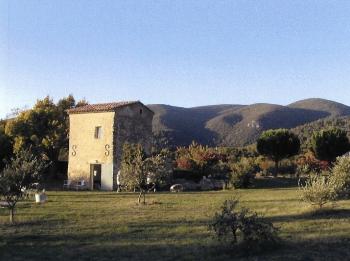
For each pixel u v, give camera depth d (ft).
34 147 175.83
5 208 75.25
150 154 143.54
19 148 169.27
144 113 152.66
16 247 45.50
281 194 98.32
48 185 155.02
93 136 144.36
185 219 61.16
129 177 85.81
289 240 45.44
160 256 40.98
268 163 180.65
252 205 75.36
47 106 196.34
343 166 86.07
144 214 67.15
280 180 145.38
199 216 63.82
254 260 38.22
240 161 171.53
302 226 53.16
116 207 77.36
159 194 108.17
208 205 77.61
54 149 183.52
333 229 50.83
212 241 46.01
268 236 42.55
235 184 130.52
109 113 142.00
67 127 186.50
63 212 70.54
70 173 147.74
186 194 106.52
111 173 139.13
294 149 172.96
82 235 51.06
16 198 61.16
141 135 150.61
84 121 147.13
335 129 180.24
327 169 168.86
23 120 183.73
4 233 52.42
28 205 81.30
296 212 64.90
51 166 181.16
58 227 56.18
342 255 39.24
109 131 141.18
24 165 61.52
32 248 45.09
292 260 38.04
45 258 41.27
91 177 143.43
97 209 74.54
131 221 60.29
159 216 64.64
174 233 51.26
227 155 199.21
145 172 85.92
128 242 47.11
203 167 151.23
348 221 55.83
